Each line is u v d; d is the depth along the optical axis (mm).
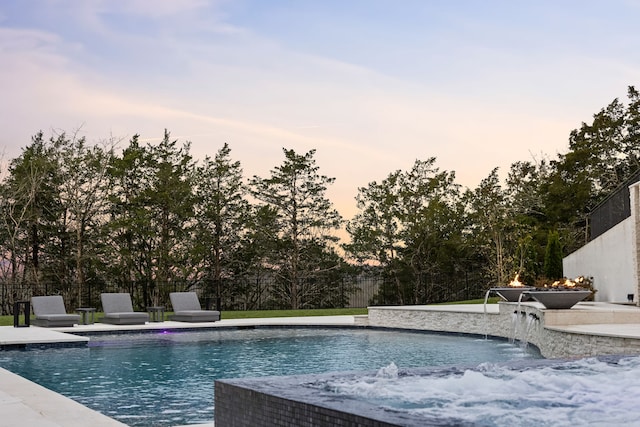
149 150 37188
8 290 33531
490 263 37781
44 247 35812
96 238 35781
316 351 14258
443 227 39812
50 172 35594
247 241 38969
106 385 9773
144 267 36812
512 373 6379
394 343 16000
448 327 18469
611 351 10172
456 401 5211
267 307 39531
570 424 4641
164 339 16953
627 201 19703
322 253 39688
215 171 37781
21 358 13031
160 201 35781
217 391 5312
